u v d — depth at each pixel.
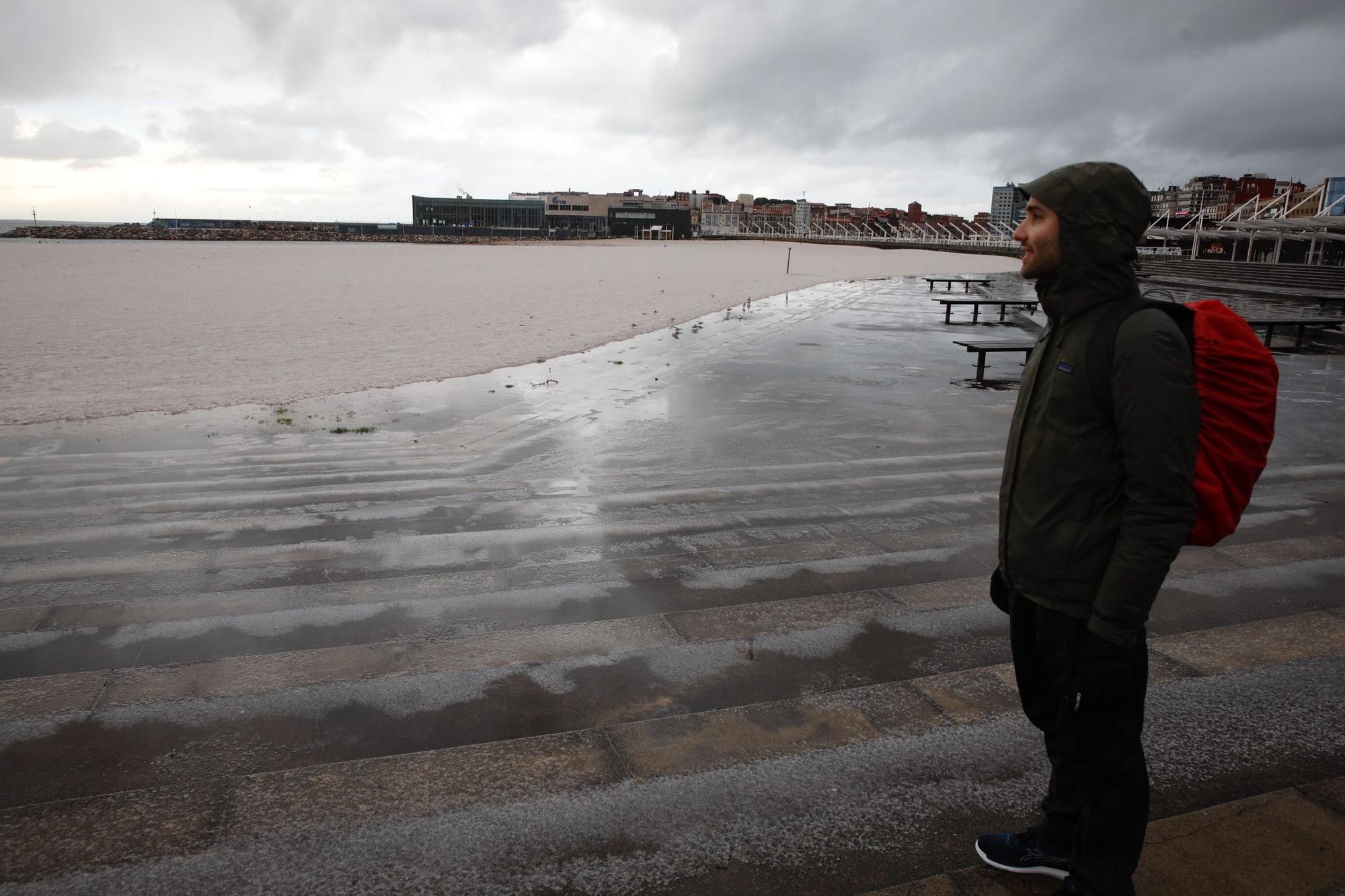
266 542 5.11
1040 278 1.91
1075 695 1.90
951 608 4.02
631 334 17.62
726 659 3.50
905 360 13.80
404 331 18.27
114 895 2.16
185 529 5.36
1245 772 2.71
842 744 2.87
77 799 2.55
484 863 2.28
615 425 8.95
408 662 3.48
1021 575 1.99
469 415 9.59
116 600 4.15
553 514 5.71
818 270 50.56
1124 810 1.93
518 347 15.61
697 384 11.49
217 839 2.38
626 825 2.45
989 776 2.69
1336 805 2.52
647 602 4.14
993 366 13.15
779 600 4.14
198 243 132.62
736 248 123.38
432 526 5.46
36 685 3.26
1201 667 3.41
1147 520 1.70
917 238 143.00
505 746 2.86
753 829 2.43
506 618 3.93
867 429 8.70
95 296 26.94
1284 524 5.31
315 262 56.16
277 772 2.70
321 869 2.26
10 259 53.81
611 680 3.32
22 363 13.59
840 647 3.61
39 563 4.73
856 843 2.38
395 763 2.75
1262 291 30.48
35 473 7.02
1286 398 10.41
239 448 8.02
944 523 5.44
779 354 14.42
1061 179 1.81
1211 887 2.19
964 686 3.27
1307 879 2.21
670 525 5.43
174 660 3.49
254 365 13.47
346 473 7.02
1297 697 3.16
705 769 2.72
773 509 5.80
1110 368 1.76
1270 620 3.84
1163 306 1.79
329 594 4.24
